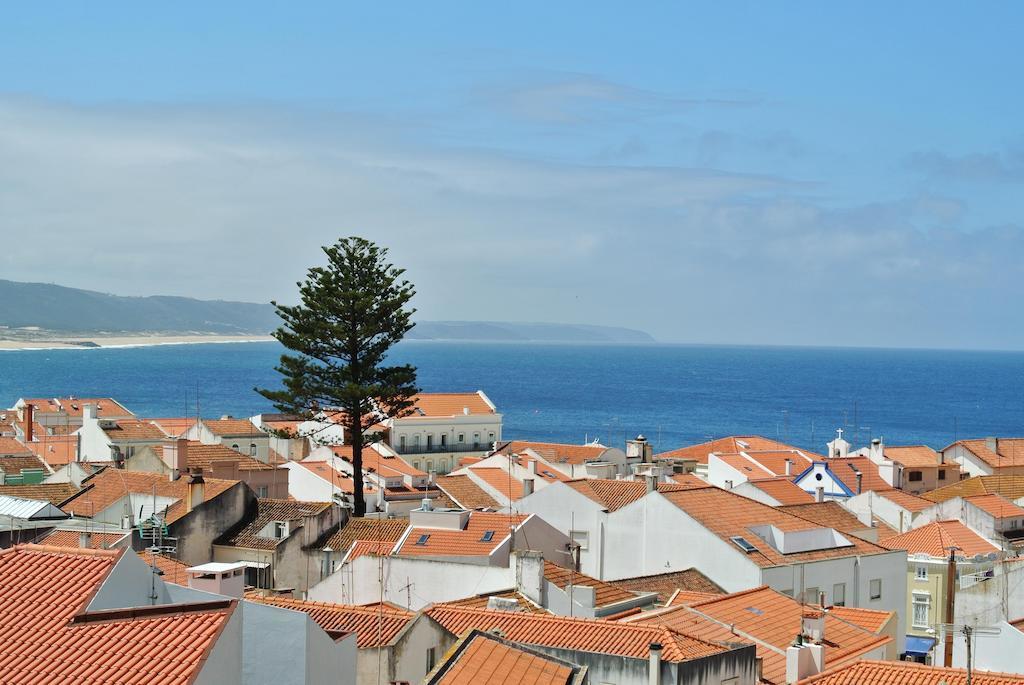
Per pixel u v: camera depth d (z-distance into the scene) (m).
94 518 93.06
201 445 141.00
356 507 124.75
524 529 85.88
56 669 31.92
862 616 75.38
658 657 51.34
